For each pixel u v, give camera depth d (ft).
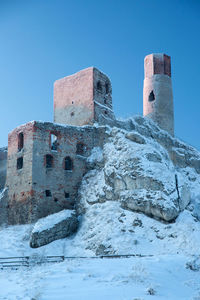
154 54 146.61
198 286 46.03
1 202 97.91
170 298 40.11
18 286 41.68
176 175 86.79
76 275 45.80
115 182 88.79
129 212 81.97
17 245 78.59
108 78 121.60
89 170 102.42
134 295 39.17
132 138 96.48
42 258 64.75
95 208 88.74
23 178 95.20
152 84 143.54
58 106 122.72
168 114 141.69
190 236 70.54
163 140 130.00
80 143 104.17
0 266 61.72
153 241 72.74
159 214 77.61
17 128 101.40
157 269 49.34
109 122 115.44
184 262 53.57
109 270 47.85
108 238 75.10
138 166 86.33
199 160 132.57
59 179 97.19
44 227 81.30
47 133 98.32
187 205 83.66
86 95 115.65
